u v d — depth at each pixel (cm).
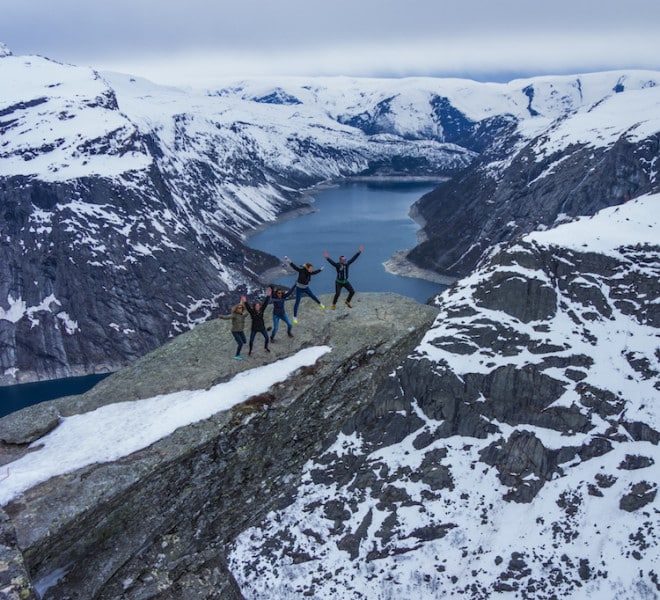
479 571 4894
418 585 4634
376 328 3488
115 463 2492
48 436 2641
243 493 3103
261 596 4019
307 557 4488
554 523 5372
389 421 6009
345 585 4347
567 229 7988
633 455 5756
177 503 2766
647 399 6078
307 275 3366
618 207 9212
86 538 2427
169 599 2766
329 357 3238
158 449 2603
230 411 2848
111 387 2994
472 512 5388
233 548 4266
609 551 5122
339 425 3416
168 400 2880
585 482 5684
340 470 5412
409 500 5300
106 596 2600
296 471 3359
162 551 2803
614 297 7044
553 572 4947
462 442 6009
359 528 4822
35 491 2317
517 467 5812
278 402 2984
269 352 3238
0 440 2566
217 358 3195
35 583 2316
